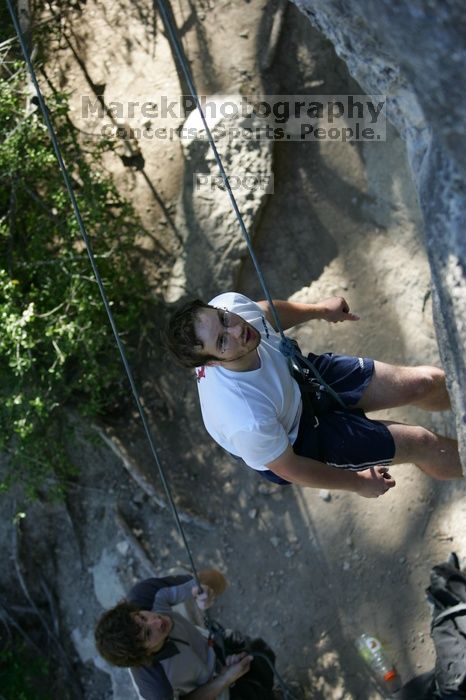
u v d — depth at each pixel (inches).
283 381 125.5
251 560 244.7
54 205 239.5
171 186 252.4
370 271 241.1
